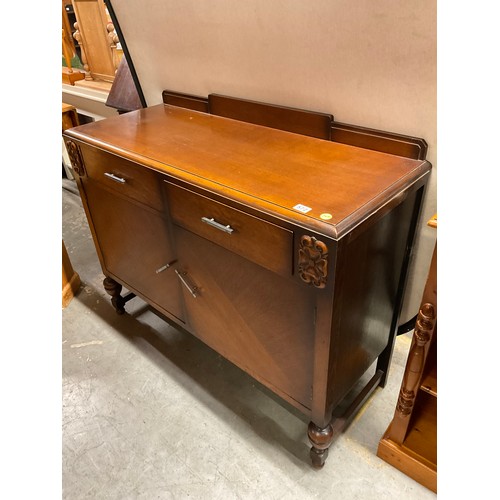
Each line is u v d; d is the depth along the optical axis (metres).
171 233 1.22
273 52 1.17
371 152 1.13
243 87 1.34
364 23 0.96
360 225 0.84
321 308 0.92
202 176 1.03
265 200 0.90
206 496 1.21
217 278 1.16
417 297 1.36
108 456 1.33
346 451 1.30
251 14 1.12
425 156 1.06
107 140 1.29
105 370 1.63
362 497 1.18
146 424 1.42
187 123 1.42
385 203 0.91
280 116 1.29
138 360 1.67
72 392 1.55
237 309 1.16
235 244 1.02
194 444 1.35
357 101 1.10
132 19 1.43
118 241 1.51
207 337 1.38
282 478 1.24
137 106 1.78
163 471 1.28
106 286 1.78
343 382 1.15
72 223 2.66
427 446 1.20
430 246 1.21
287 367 1.12
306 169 1.04
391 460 1.24
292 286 0.96
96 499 1.22
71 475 1.29
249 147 1.19
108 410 1.48
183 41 1.36
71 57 2.72
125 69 1.84
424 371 1.09
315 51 1.08
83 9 2.31
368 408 1.42
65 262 1.97
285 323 1.04
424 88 0.97
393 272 1.16
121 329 1.82
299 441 1.34
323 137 1.22
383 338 1.30
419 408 1.28
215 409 1.46
